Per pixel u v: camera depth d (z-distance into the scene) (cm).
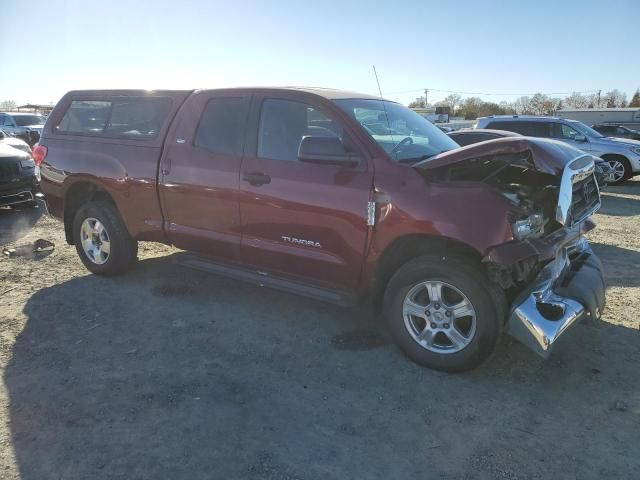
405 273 368
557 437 301
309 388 349
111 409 322
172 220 489
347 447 291
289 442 294
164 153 483
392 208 361
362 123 394
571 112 3912
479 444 295
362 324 449
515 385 354
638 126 3528
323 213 391
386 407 329
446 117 1825
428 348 369
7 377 358
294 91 422
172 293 516
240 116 444
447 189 347
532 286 351
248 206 430
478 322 344
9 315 460
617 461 280
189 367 375
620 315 468
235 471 270
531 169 399
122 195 512
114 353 394
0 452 282
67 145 556
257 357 391
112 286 534
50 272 580
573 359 389
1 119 2348
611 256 672
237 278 457
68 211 574
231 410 324
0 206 858
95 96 551
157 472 268
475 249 332
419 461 280
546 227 359
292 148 415
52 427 304
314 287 420
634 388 350
